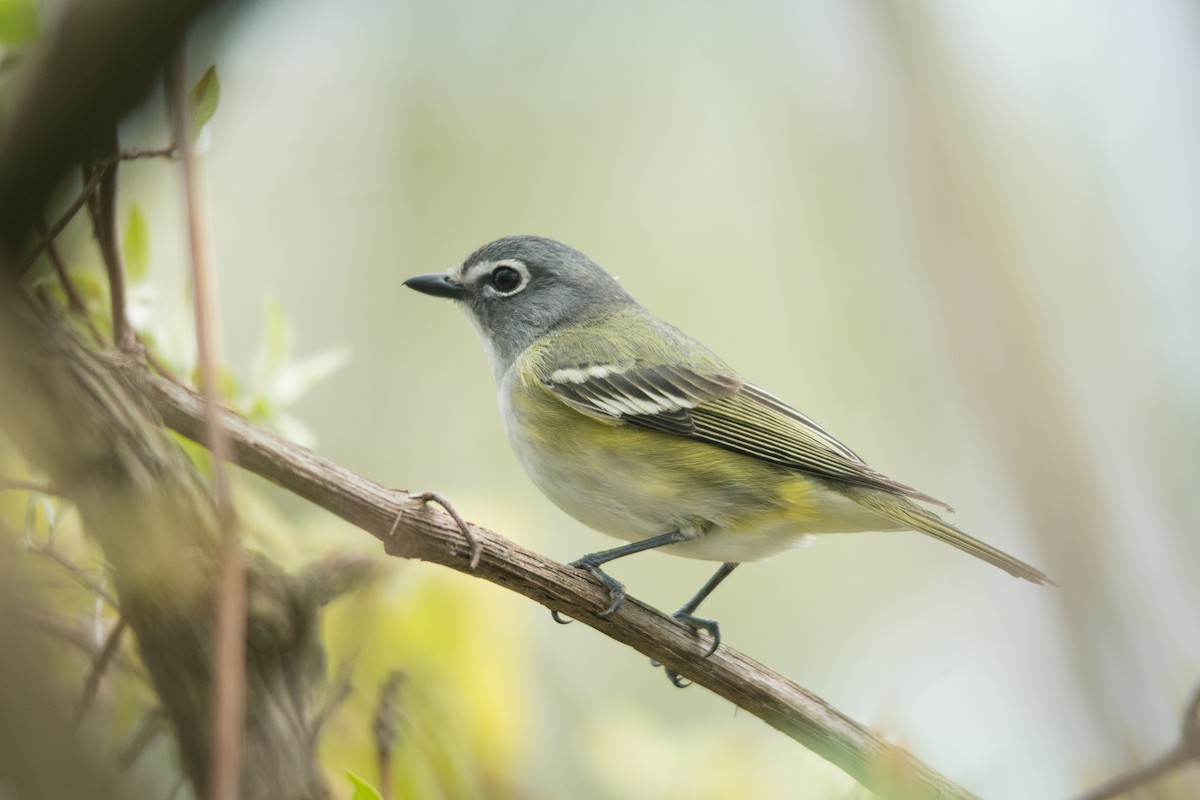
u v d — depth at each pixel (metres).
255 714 5.71
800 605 15.58
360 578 7.72
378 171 14.98
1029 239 11.66
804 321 13.83
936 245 11.16
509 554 7.64
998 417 10.30
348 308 14.88
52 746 4.87
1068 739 8.05
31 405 5.29
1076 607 8.48
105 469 5.43
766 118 14.35
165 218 11.12
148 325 8.04
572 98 15.81
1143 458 10.08
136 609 5.54
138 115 6.00
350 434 14.74
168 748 6.79
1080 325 12.11
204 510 5.65
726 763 9.85
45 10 5.87
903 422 12.41
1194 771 7.21
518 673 9.54
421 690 8.99
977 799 7.72
